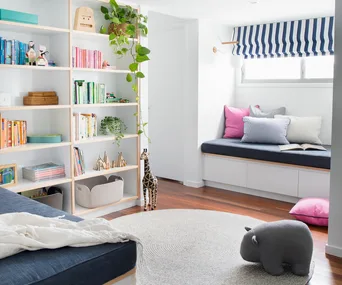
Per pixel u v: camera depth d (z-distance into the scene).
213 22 5.32
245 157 4.88
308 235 2.84
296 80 5.34
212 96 5.42
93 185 4.41
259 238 2.88
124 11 4.17
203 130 5.32
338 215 3.15
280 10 4.59
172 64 5.47
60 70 3.76
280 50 5.32
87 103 3.98
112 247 2.06
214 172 5.23
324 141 5.11
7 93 3.43
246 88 5.75
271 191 4.73
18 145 3.55
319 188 4.36
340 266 3.01
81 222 2.26
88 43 4.21
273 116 5.35
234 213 4.24
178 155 5.58
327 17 4.90
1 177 3.46
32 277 1.74
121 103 4.17
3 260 1.86
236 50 5.68
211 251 3.26
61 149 3.89
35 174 3.64
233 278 2.80
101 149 4.44
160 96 5.69
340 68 3.04
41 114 3.88
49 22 3.85
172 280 2.77
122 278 2.10
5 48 3.35
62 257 1.91
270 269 2.85
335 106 3.09
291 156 4.50
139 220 3.98
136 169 4.48
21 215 2.25
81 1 3.90
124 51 4.12
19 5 3.62
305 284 2.73
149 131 5.88
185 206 4.48
